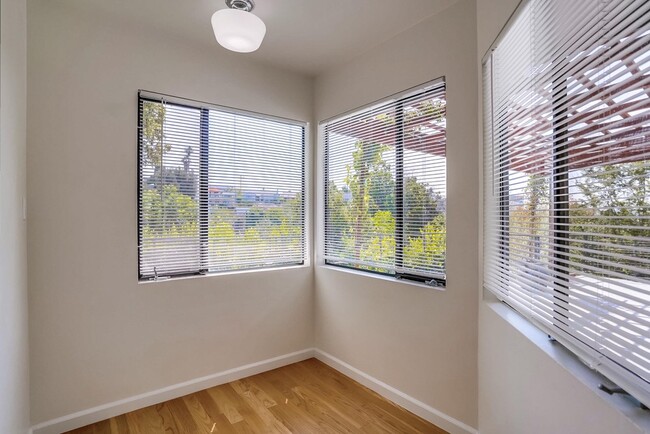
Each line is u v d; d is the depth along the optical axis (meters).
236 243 2.59
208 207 2.46
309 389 2.40
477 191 1.79
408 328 2.14
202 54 2.40
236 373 2.54
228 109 2.52
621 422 0.75
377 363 2.35
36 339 1.83
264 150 2.73
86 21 1.98
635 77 0.77
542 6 1.16
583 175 0.98
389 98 2.29
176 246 2.33
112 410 2.05
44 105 1.85
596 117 0.92
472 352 1.80
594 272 0.94
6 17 1.32
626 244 0.82
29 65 1.81
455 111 1.89
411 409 2.11
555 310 1.10
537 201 1.25
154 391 2.20
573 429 0.94
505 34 1.42
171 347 2.26
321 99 2.90
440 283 2.04
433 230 2.06
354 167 2.63
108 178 2.04
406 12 1.98
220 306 2.46
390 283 2.26
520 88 1.34
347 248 2.70
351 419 2.04
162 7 1.94
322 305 2.87
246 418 2.05
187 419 2.03
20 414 1.60
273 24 2.11
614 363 0.86
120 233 2.08
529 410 1.20
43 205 1.85
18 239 1.56
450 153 1.92
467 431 1.81
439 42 1.98
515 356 1.33
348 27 2.14
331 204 2.87
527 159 1.31
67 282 1.92
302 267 2.89
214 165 2.48
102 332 2.03
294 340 2.85
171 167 2.30
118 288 2.08
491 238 1.66
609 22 0.85
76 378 1.95
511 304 1.45
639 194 0.79
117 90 2.07
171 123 2.30
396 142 2.29
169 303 2.26
